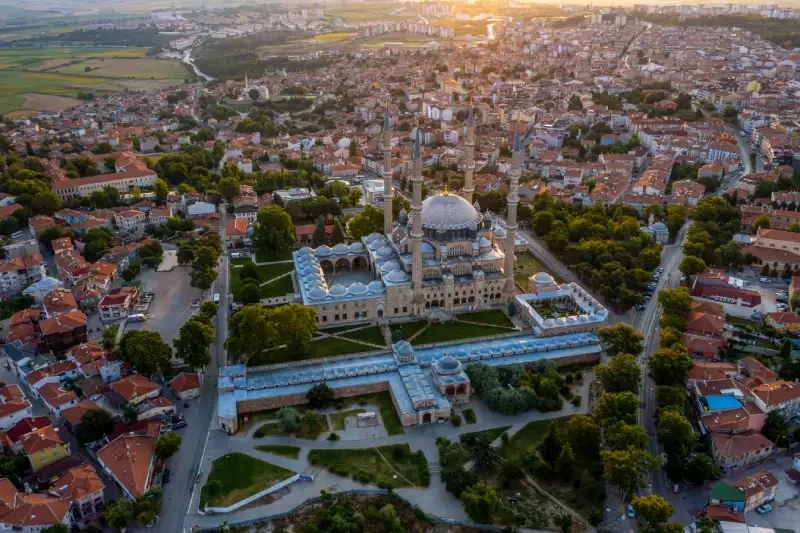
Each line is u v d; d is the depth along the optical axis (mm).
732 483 178250
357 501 177875
